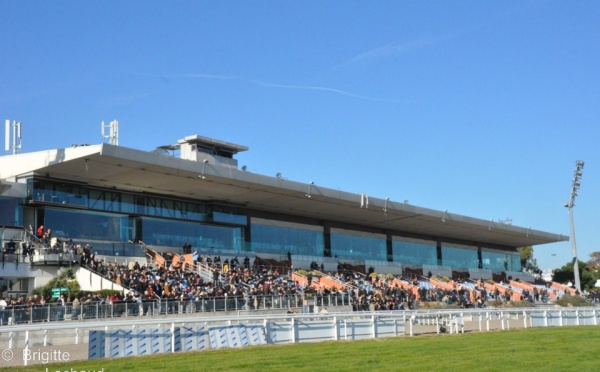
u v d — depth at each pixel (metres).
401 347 23.05
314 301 43.28
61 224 46.84
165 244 53.66
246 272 50.59
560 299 71.00
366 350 21.95
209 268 48.06
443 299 57.59
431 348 22.61
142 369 17.09
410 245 81.69
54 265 40.44
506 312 36.28
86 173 46.50
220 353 21.16
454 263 88.19
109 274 40.03
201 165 48.31
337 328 27.36
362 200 62.25
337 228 71.94
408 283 65.19
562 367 17.52
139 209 52.34
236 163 60.12
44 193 45.81
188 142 57.66
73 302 32.41
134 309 33.72
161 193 53.94
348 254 72.75
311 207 63.50
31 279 39.84
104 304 32.69
